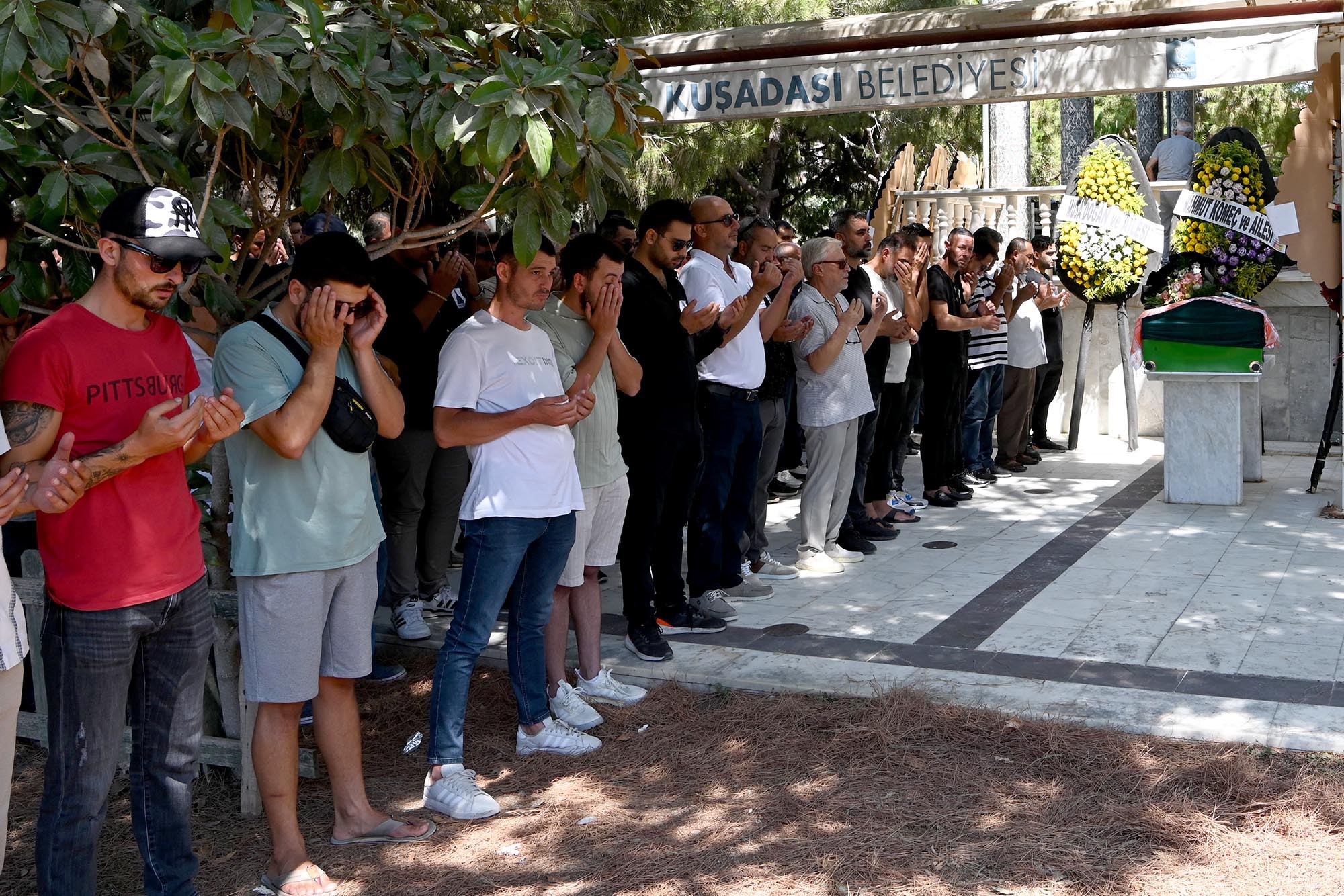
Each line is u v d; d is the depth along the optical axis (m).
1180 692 4.73
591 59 4.55
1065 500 8.81
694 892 3.61
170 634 3.28
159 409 2.92
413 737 4.91
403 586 5.77
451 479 6.04
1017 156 14.93
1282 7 6.86
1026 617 5.87
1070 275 9.77
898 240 7.73
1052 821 3.92
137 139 3.98
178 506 3.26
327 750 3.97
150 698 3.32
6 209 2.93
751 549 6.85
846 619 5.93
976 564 7.04
